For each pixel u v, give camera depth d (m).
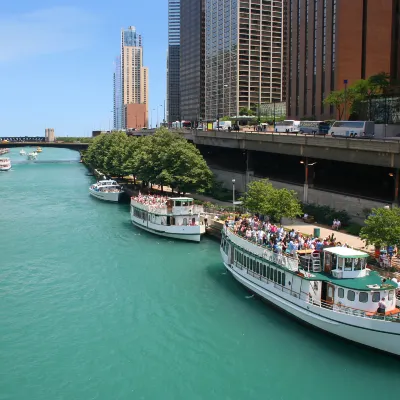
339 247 40.84
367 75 125.38
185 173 88.56
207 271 54.50
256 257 45.62
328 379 32.94
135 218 78.44
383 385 32.31
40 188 133.38
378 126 85.12
